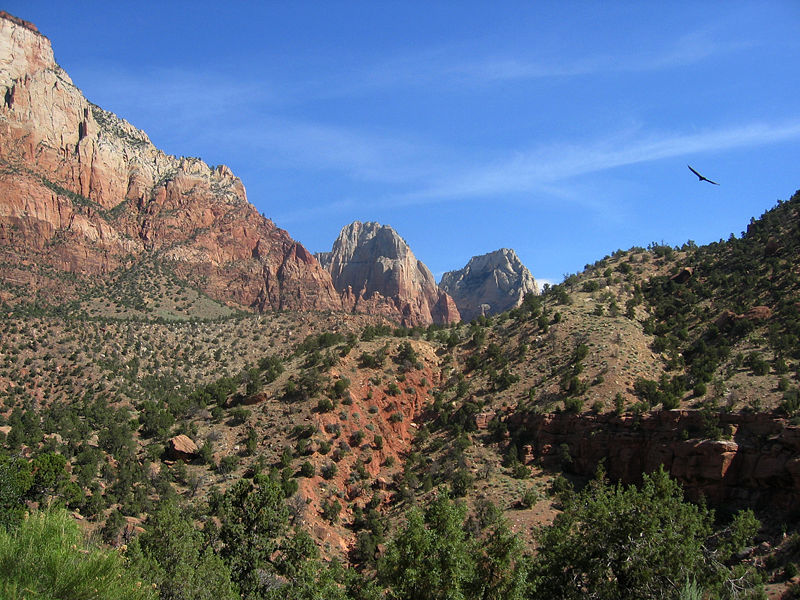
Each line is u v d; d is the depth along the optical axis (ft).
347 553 213.87
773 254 347.77
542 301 405.39
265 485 162.20
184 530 136.15
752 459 214.07
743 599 118.62
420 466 269.85
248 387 312.29
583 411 262.47
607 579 111.65
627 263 437.17
